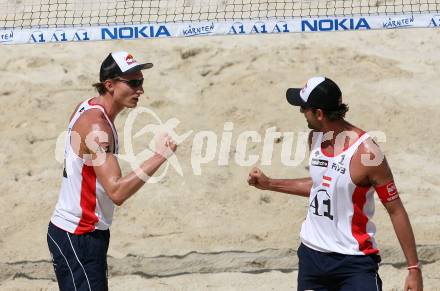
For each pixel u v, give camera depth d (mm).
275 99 29469
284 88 29953
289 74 30750
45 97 30141
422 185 25141
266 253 21438
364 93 29641
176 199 24562
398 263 20828
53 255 16156
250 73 30797
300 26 25797
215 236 22578
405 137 27547
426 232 22438
